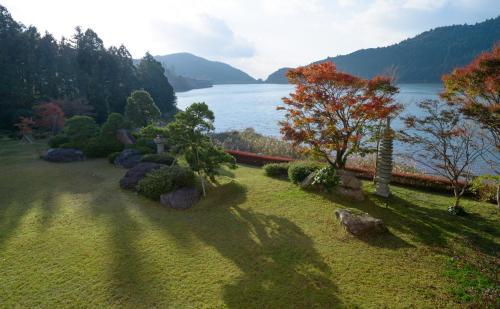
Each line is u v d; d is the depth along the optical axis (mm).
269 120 70500
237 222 12633
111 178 19656
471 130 13203
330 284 8367
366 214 12133
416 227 11922
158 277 8859
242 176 19922
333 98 14406
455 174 13250
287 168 19000
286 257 9797
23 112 39844
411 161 24609
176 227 12328
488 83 10734
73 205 14867
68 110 42344
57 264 9609
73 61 54906
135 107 37219
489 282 8312
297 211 13516
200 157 15984
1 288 8438
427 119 13250
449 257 9641
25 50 46844
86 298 8000
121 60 68062
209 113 15602
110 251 10391
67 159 24422
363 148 16422
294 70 14977
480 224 12094
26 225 12539
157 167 18641
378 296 7855
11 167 22531
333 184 15094
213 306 7613
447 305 7492
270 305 7609
